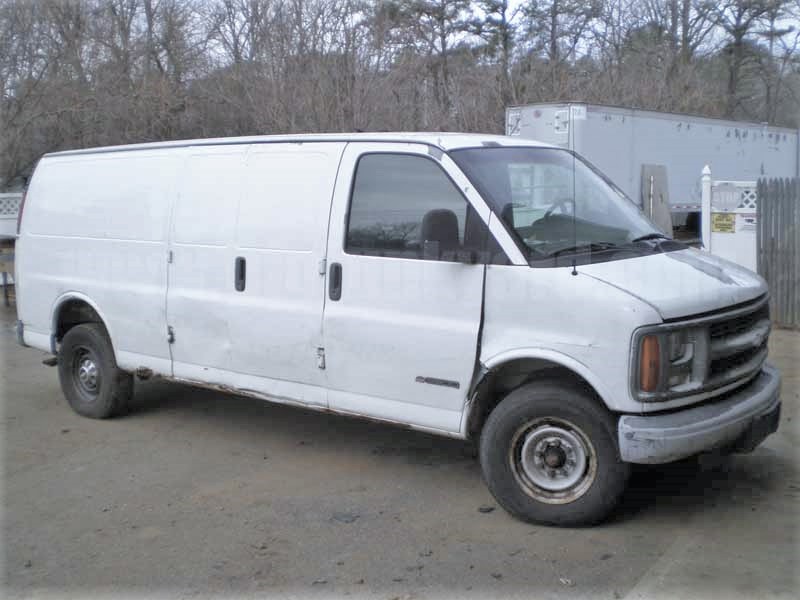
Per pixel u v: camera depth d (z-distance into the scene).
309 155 5.70
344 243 5.39
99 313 6.96
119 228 6.77
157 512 5.23
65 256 7.25
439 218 4.90
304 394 5.66
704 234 10.23
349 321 5.32
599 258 4.85
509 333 4.73
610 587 4.09
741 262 10.09
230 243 5.98
